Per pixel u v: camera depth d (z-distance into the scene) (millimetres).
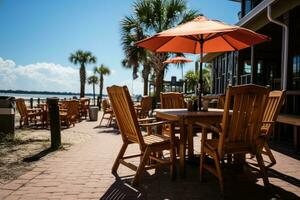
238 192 3035
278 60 12000
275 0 5844
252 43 4617
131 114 3154
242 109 2945
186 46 5238
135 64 12109
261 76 12016
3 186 3129
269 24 7645
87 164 4090
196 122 3514
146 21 11055
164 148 3371
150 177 3539
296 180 3455
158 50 5176
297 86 9727
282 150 5258
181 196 2898
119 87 3156
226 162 4223
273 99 4176
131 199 2803
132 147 5391
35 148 5250
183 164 3510
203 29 3414
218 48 5301
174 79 20938
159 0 10906
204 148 3324
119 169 3832
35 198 2789
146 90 15930
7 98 6410
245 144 3086
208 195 2939
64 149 5188
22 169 3809
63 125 9695
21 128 8734
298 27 7121
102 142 6059
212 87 16469
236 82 10953
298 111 6324
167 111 4098
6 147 5340
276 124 6395
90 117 12125
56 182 3275
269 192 3035
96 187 3131
